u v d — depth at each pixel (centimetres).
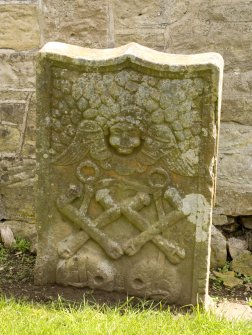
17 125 292
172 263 239
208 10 272
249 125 279
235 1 269
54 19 281
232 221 288
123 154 235
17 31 284
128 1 276
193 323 222
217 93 221
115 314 227
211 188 230
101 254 244
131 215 237
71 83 230
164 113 227
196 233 233
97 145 235
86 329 213
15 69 288
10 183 295
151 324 219
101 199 239
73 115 233
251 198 282
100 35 281
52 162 239
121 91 228
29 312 227
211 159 227
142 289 242
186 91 223
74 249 244
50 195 243
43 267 248
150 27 277
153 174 235
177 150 229
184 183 232
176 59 229
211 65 218
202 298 238
